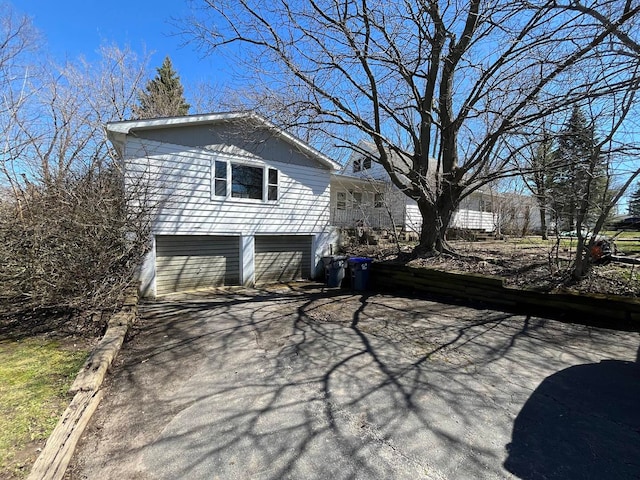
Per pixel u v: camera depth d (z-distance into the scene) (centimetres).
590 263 585
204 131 830
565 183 674
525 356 382
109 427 251
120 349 416
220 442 232
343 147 848
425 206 875
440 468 204
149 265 758
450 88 809
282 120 744
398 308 636
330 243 1096
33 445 220
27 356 379
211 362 381
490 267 722
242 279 906
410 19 667
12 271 486
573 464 208
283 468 206
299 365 369
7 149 1068
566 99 586
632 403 279
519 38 596
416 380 326
